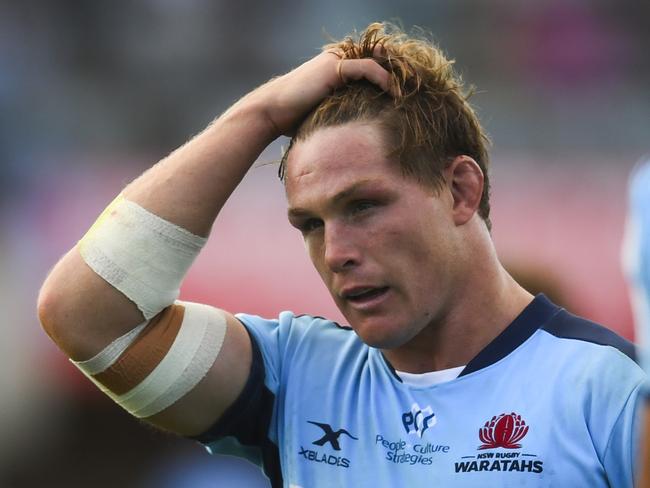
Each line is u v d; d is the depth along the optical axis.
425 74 8.21
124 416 27.34
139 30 43.84
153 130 41.88
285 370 9.02
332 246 7.77
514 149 39.44
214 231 27.36
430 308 7.93
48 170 38.44
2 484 27.20
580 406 7.50
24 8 42.94
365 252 7.74
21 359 29.09
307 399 8.70
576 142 40.41
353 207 7.78
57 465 27.36
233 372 8.70
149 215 8.46
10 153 38.59
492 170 33.59
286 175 8.16
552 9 44.16
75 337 8.42
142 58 43.47
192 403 8.65
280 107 8.38
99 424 27.56
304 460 8.49
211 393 8.63
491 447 7.71
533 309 8.27
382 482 8.03
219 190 8.55
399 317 7.84
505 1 44.34
